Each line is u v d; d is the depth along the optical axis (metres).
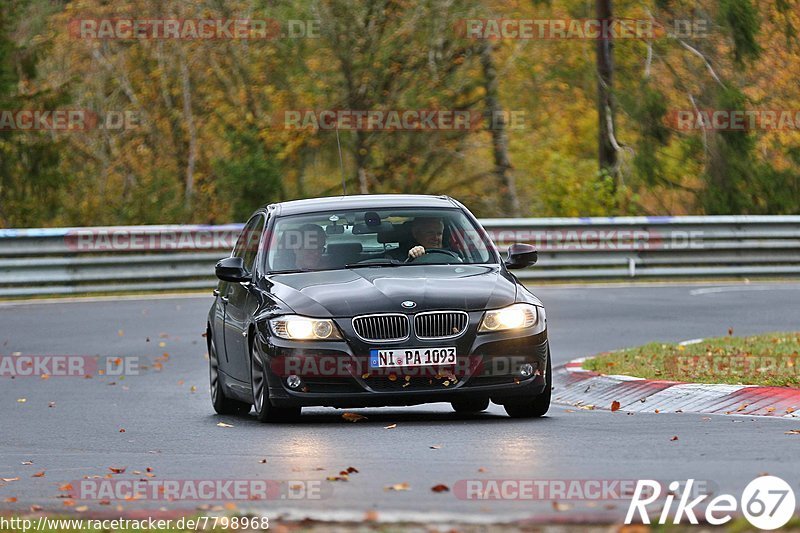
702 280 77.94
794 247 79.25
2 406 36.81
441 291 29.70
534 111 118.38
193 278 73.69
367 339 29.17
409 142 106.00
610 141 102.25
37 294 69.75
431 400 29.42
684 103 104.94
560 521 17.03
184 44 106.94
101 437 29.56
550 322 55.84
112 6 107.56
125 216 107.38
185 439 28.45
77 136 112.94
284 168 108.75
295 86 104.56
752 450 23.41
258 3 104.12
